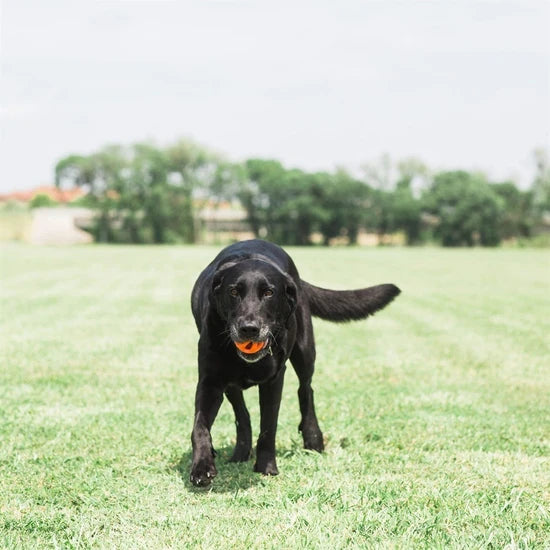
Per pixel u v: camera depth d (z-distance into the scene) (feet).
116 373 26.40
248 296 13.44
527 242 293.23
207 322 14.17
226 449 17.01
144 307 49.75
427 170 302.25
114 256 144.97
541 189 298.35
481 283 76.28
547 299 58.49
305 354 16.14
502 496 13.41
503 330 39.81
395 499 13.21
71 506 13.08
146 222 288.30
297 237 293.43
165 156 283.79
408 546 10.99
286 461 15.92
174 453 16.37
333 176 288.30
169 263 114.73
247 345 13.17
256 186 294.66
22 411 20.26
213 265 16.42
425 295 61.52
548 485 14.34
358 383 25.34
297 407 21.56
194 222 294.05
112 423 18.97
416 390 24.13
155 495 13.53
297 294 14.30
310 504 12.90
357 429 18.78
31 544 11.34
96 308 48.80
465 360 30.14
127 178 282.15
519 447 17.20
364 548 10.96
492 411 21.17
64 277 80.69
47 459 15.79
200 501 13.23
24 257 137.59
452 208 289.12
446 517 12.26
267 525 11.97
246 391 23.68
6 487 14.08
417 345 34.37
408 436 18.07
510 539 11.30
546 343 34.99
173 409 20.74
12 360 28.73
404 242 296.51
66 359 29.17
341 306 17.95
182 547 10.98
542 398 23.24
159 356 30.14
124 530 11.80
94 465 15.42
